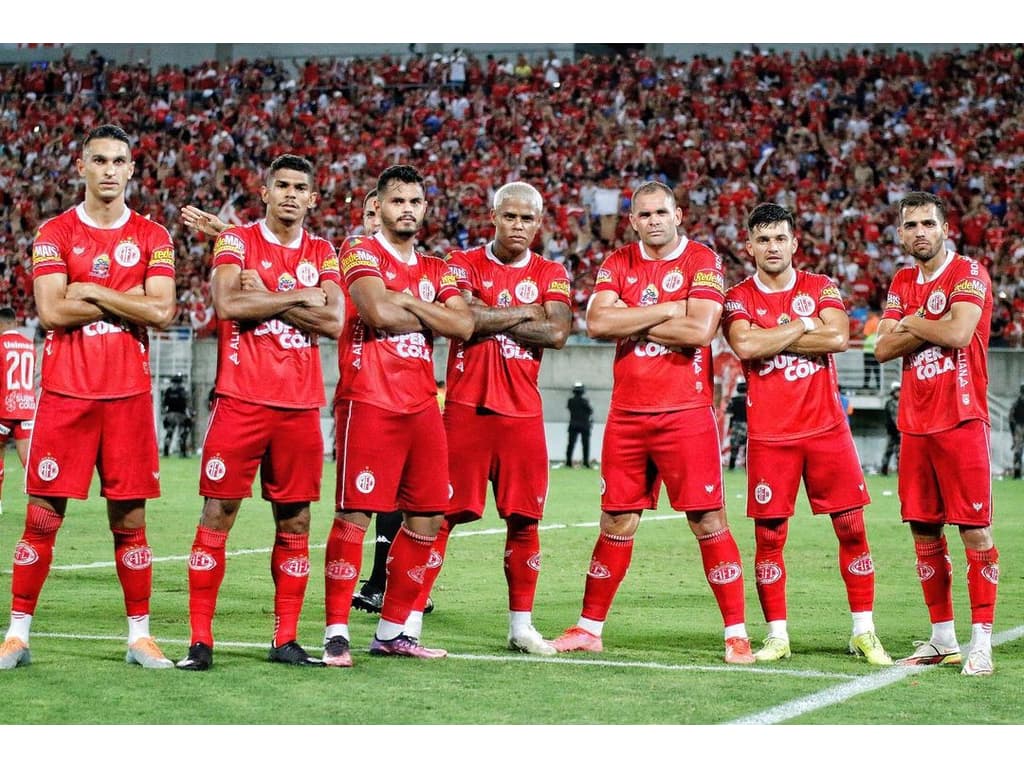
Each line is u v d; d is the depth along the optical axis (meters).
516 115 31.73
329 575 6.04
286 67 36.81
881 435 23.09
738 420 23.08
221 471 5.84
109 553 10.41
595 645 6.52
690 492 6.34
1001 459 22.25
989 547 6.11
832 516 6.49
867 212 26.88
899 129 29.17
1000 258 25.41
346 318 6.39
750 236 6.68
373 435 6.03
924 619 7.65
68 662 5.92
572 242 27.28
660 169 29.48
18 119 33.91
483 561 10.32
